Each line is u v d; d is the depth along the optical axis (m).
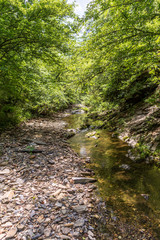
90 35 4.94
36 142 7.18
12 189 3.48
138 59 5.25
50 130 10.63
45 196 3.32
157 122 6.61
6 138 7.39
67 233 2.41
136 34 4.14
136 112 9.32
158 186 4.04
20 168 4.53
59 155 5.96
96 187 4.07
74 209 3.00
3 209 2.84
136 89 9.70
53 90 13.55
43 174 4.34
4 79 8.32
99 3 3.87
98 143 7.99
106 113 13.12
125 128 8.99
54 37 6.89
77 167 5.14
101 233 2.56
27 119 13.93
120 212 3.13
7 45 7.11
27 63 8.72
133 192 3.83
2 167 4.49
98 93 12.64
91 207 3.18
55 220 2.66
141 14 3.82
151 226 2.79
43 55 7.72
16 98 11.59
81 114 19.91
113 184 4.22
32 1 6.57
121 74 6.66
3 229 2.39
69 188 3.79
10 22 6.07
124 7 3.87
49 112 18.86
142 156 5.62
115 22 4.32
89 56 5.19
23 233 2.35
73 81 6.51
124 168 5.15
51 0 6.27
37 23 6.21
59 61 7.71
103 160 5.90
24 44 7.19
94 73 5.85
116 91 11.26
